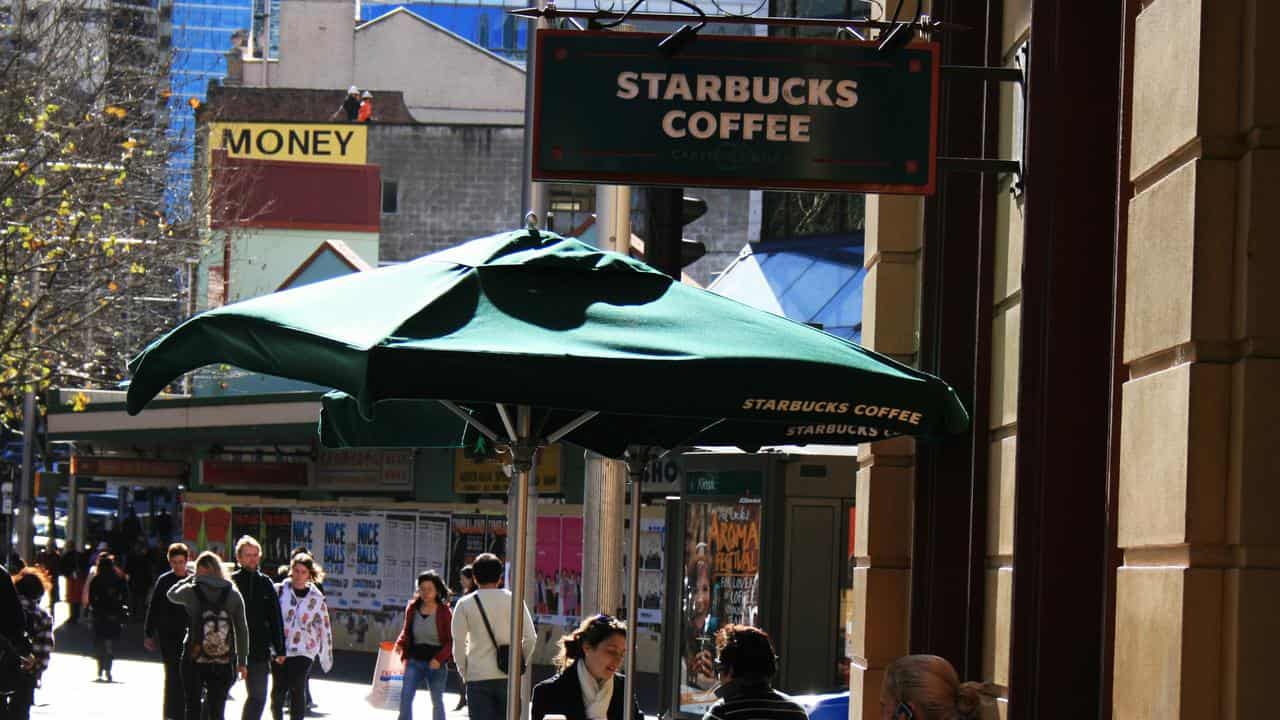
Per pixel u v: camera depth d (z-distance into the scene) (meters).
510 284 7.55
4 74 29.39
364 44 86.94
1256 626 6.53
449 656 18.88
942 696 6.55
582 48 9.65
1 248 28.59
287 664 19.67
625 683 10.29
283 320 7.33
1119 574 7.49
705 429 10.15
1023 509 9.30
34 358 30.84
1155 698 6.93
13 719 16.91
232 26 146.00
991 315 11.34
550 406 6.83
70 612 46.84
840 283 34.47
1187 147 6.97
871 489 13.09
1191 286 6.79
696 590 20.64
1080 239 9.30
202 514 44.28
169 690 19.36
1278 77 6.70
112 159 30.97
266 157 72.81
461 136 74.62
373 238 66.00
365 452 40.72
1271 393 6.61
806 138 9.64
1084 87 9.37
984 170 9.93
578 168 9.59
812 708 14.80
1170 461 6.92
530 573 16.39
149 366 7.73
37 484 50.06
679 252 11.93
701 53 9.66
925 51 9.71
